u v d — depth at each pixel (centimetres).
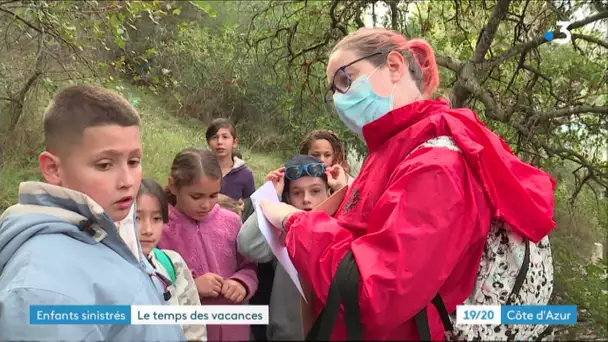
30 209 113
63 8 384
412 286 99
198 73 699
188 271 176
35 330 92
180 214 207
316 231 112
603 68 456
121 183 115
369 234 106
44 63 450
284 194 213
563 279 418
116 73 467
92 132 111
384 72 133
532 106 475
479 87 459
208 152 212
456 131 112
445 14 580
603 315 379
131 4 376
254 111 649
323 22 602
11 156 469
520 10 535
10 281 98
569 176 574
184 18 766
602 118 474
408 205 103
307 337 104
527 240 114
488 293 111
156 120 578
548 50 514
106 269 110
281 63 654
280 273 131
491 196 108
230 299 185
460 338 111
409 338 106
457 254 102
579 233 519
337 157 277
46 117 115
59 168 115
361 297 100
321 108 558
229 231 214
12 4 429
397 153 118
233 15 783
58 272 101
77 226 112
